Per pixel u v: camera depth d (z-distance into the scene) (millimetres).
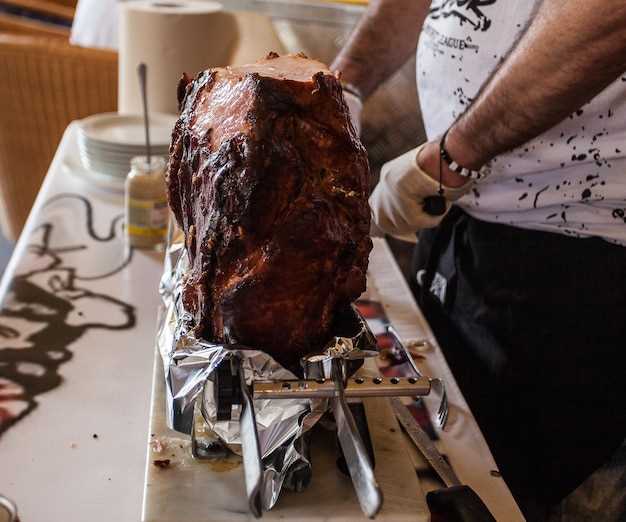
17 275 1130
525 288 1050
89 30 2389
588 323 1003
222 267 643
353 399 769
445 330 1226
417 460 806
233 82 690
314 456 735
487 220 1100
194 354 661
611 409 1035
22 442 800
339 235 627
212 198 644
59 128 2088
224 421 666
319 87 630
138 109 1752
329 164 641
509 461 1112
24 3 2756
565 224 997
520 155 992
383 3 1281
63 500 731
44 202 1391
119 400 883
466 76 1045
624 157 914
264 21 1958
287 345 654
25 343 969
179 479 698
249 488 546
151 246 1245
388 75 1389
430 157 992
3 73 2000
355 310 704
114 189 1451
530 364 1058
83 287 1119
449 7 1047
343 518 669
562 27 739
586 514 1152
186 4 1789
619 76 781
